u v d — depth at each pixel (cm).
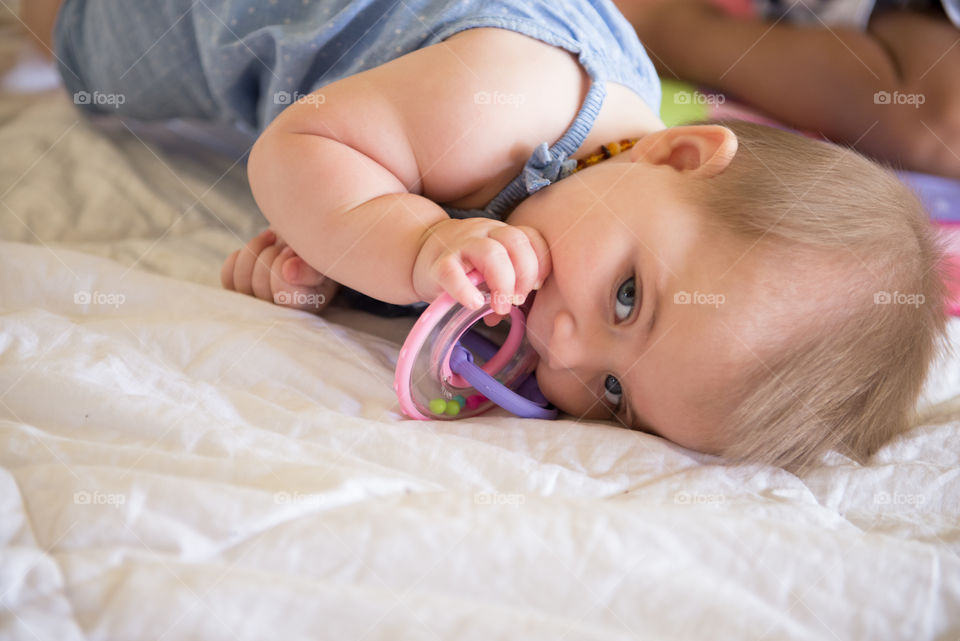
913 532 75
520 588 61
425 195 99
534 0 102
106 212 124
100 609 54
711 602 62
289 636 55
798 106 162
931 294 91
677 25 170
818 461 86
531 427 85
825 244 82
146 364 84
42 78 155
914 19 164
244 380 87
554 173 94
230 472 67
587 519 66
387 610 57
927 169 161
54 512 61
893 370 87
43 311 89
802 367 82
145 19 125
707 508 73
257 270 105
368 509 64
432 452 76
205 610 55
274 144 94
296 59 110
